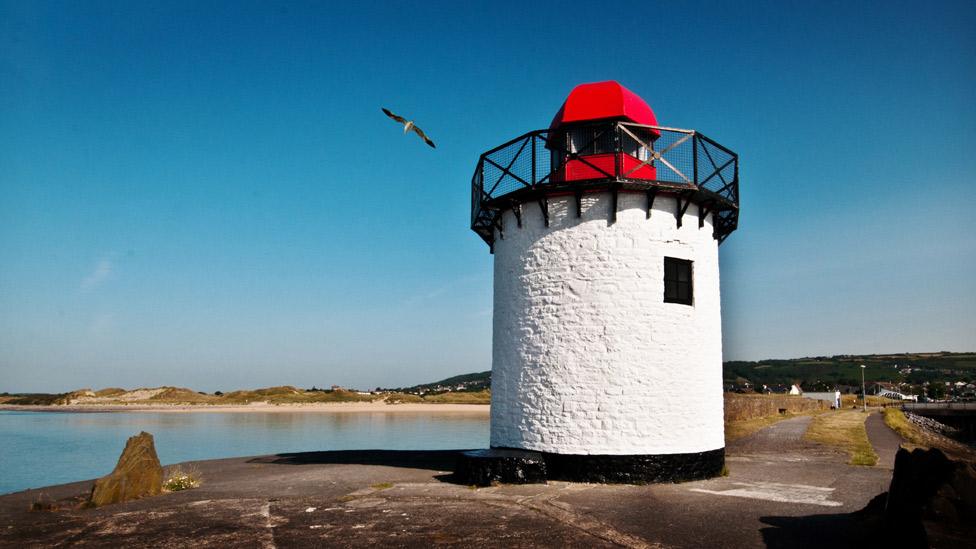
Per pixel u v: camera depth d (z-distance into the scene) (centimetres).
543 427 1105
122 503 914
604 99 1178
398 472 1194
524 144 1152
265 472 1245
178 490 1028
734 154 1218
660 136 1124
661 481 1044
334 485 1041
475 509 825
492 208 1238
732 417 2627
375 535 694
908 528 586
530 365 1142
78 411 7881
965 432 5659
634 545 646
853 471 1173
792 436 1941
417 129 806
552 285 1135
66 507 889
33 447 2997
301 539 681
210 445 2805
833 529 706
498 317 1235
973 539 521
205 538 694
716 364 1171
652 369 1073
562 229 1139
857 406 6400
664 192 1111
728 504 848
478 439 3066
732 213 1230
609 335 1080
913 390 12169
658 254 1107
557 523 743
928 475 600
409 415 6044
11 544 684
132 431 4000
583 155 1163
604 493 940
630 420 1057
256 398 8575
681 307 1115
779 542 651
